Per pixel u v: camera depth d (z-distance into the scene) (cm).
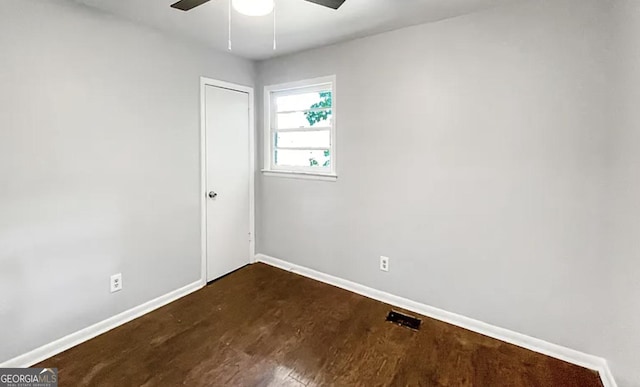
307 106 345
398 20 246
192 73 300
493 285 238
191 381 191
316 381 192
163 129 280
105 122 239
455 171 247
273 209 372
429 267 266
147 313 271
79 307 232
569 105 201
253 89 366
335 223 321
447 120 247
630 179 165
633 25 162
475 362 210
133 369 201
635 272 157
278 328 249
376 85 280
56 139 214
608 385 184
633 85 162
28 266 205
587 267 201
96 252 240
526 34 212
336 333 242
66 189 221
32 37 199
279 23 253
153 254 279
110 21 237
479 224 240
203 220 322
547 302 217
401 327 251
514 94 219
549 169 210
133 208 262
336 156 313
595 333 201
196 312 273
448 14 234
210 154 325
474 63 232
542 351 220
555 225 211
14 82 193
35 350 210
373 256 297
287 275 352
